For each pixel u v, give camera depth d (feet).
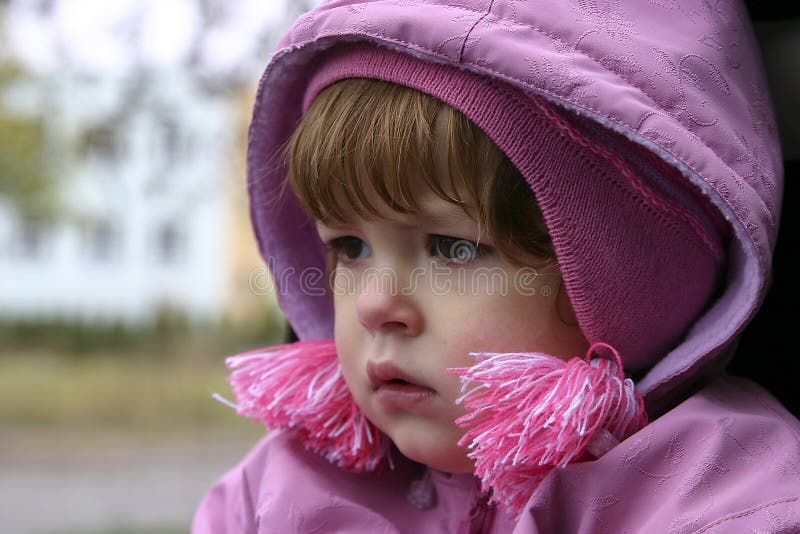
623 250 2.57
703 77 2.65
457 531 2.93
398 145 2.55
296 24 2.88
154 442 21.90
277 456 3.18
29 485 16.83
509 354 2.51
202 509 3.32
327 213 2.79
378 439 3.05
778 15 3.14
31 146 22.72
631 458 2.44
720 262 2.72
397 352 2.67
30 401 26.94
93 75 11.64
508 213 2.54
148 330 37.09
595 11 2.62
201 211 41.81
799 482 2.32
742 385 2.76
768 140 2.80
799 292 3.17
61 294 42.27
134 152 13.66
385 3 2.65
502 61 2.47
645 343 2.69
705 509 2.30
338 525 2.98
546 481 2.49
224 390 27.61
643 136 2.46
